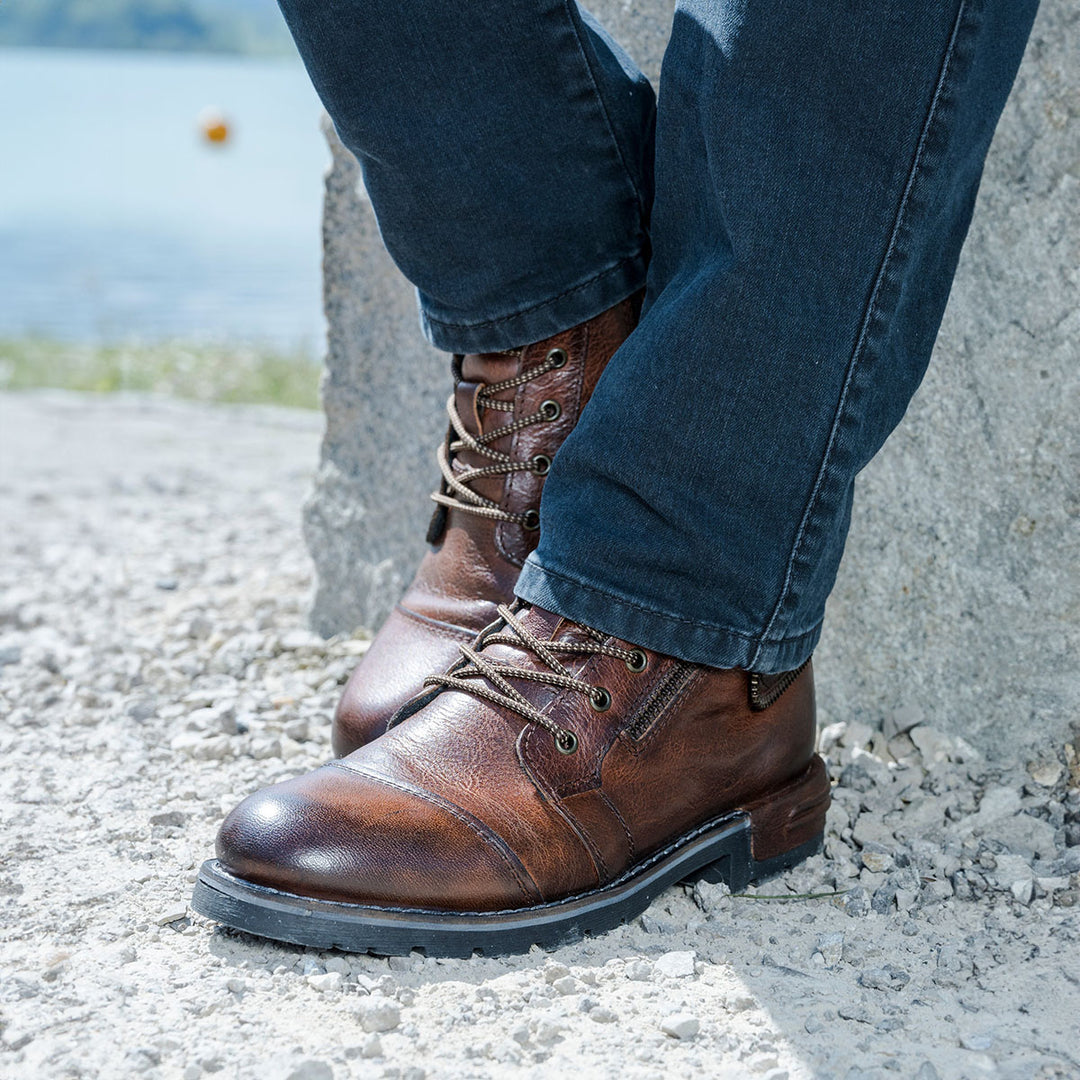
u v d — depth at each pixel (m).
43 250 21.14
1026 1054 1.00
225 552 3.07
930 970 1.15
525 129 1.27
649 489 1.16
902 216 1.12
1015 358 1.54
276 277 17.58
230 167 53.16
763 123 1.10
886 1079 0.96
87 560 3.02
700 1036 1.03
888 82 1.09
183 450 4.85
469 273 1.35
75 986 1.09
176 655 2.20
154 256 20.61
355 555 2.23
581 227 1.34
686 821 1.27
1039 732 1.57
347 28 1.21
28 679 2.04
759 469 1.15
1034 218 1.51
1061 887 1.28
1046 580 1.55
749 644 1.22
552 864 1.16
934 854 1.37
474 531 1.46
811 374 1.14
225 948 1.16
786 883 1.34
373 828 1.12
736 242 1.12
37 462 4.56
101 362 8.20
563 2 1.25
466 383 1.47
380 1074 0.96
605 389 1.20
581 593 1.20
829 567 1.27
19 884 1.29
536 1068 0.98
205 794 1.55
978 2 1.08
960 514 1.60
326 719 1.84
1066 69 1.47
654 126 1.40
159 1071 0.97
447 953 1.13
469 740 1.19
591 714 1.20
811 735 1.37
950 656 1.63
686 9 1.19
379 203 1.33
